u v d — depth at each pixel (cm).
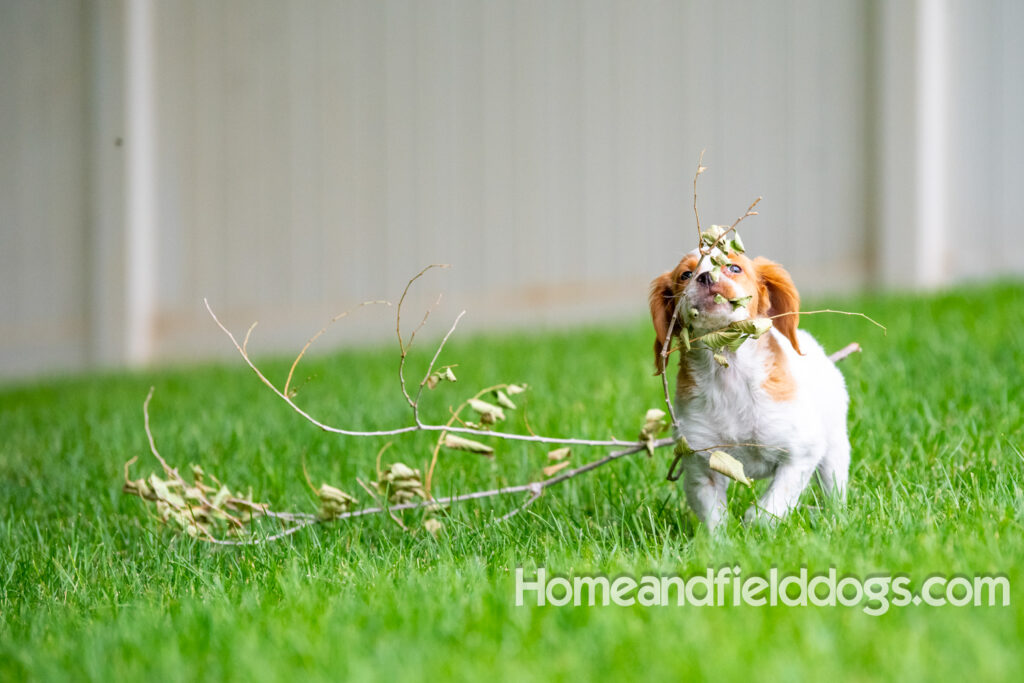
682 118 1216
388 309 1330
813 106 1162
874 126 1137
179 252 1405
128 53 1381
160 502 450
